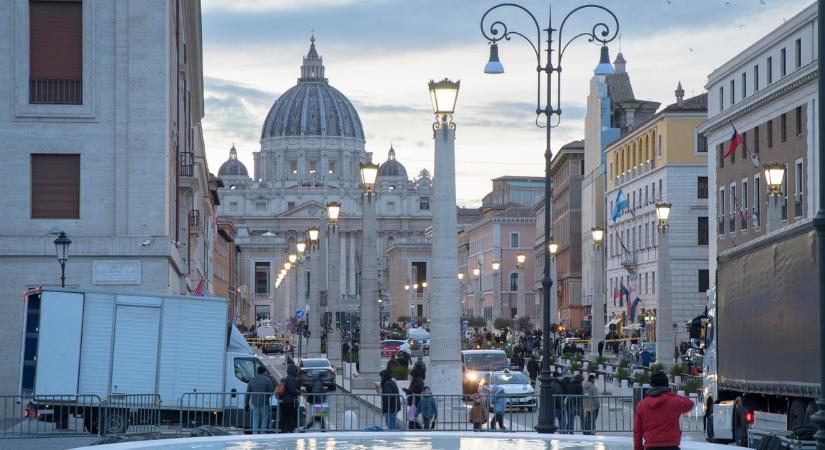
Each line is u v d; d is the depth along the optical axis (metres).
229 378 59.41
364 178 92.56
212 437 37.06
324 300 134.12
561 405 53.47
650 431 28.89
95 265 67.94
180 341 56.28
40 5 68.56
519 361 107.38
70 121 68.62
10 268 67.44
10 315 67.19
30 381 55.34
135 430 54.62
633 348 138.62
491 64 50.47
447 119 52.69
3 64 68.25
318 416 54.03
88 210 68.69
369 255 93.38
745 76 119.31
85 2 68.69
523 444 37.97
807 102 102.19
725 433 50.91
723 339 50.09
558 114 49.47
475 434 39.94
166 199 69.31
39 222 68.19
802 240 40.69
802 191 103.81
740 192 119.88
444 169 52.91
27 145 68.31
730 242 122.75
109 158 68.88
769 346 44.25
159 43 69.19
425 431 40.72
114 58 69.00
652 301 156.50
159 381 56.03
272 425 53.34
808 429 36.59
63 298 55.22
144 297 56.03
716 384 51.81
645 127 161.88
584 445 38.00
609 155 185.75
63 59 68.75
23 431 53.06
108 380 55.50
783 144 107.88
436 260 53.31
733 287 48.88
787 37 107.38
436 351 53.69
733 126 109.94
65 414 54.47
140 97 69.00
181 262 81.62
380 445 37.19
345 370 125.44
